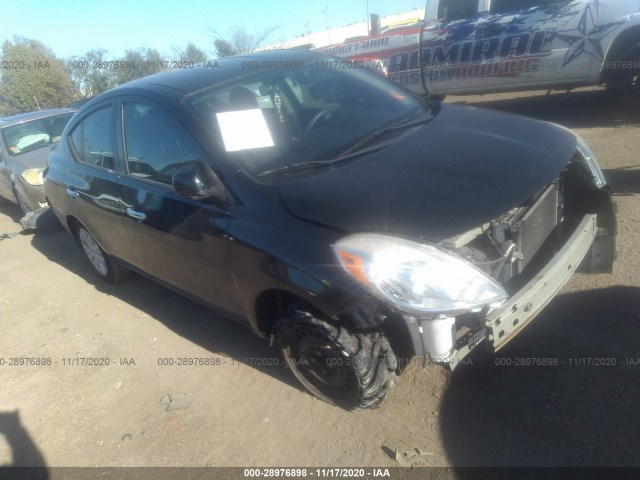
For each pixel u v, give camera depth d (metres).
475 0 7.50
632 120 6.95
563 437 2.37
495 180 2.42
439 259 2.14
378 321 2.23
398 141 2.89
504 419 2.53
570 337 2.97
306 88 3.40
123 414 3.08
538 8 6.92
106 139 3.78
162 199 3.13
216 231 2.73
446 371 2.89
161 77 3.57
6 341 4.17
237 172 2.73
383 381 2.51
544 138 2.88
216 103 3.10
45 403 3.32
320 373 2.74
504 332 2.25
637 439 2.30
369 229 2.24
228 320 3.83
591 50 6.62
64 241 6.30
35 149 7.10
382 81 3.75
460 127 3.04
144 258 3.65
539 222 2.78
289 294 2.59
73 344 3.93
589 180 3.11
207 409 2.99
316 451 2.57
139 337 3.84
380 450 2.50
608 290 3.32
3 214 8.47
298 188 2.55
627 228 3.99
